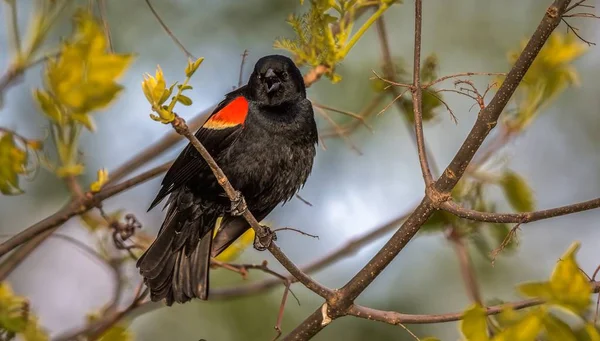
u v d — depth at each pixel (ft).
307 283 26.45
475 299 33.06
